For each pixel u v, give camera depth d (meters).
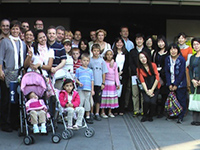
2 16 8.71
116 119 6.88
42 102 5.01
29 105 4.85
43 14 9.73
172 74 6.62
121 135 5.45
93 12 9.20
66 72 5.83
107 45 7.44
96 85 6.75
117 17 9.91
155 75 6.66
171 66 6.63
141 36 7.25
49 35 5.84
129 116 7.25
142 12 8.98
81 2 8.03
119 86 7.02
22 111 5.09
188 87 7.11
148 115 6.80
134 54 7.16
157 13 9.05
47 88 5.16
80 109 5.29
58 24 9.83
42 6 8.77
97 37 7.30
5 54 5.40
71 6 8.80
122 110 7.38
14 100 5.15
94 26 9.91
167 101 6.62
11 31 5.50
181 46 7.18
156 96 6.69
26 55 5.68
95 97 6.77
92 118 6.64
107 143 4.92
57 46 5.86
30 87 5.08
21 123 5.02
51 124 5.05
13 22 5.95
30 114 4.73
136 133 5.61
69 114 5.18
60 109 5.10
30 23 9.70
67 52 6.41
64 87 5.38
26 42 5.90
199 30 10.02
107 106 6.95
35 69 5.30
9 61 5.39
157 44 7.09
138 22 9.96
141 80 6.67
